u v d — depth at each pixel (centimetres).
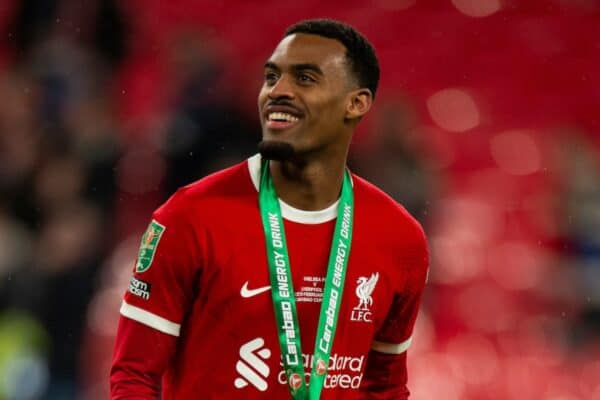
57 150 3281
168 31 4759
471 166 4484
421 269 1448
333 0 4897
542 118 4644
